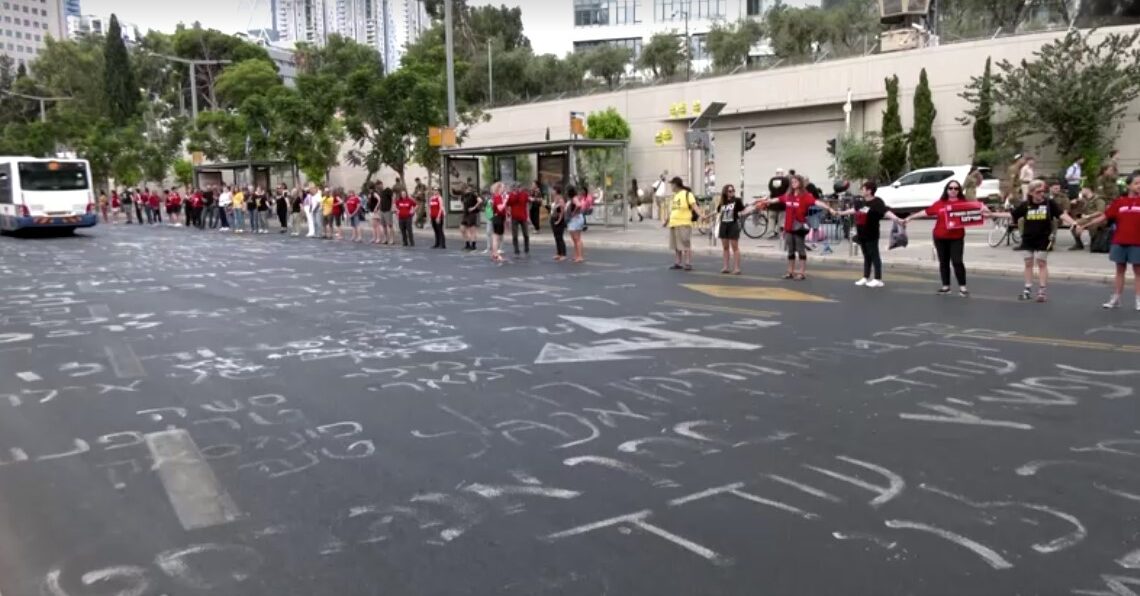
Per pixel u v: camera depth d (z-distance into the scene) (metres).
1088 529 4.29
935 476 5.07
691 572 3.89
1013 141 30.17
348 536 4.40
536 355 8.84
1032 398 6.79
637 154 42.97
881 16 35.50
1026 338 9.27
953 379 7.46
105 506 4.89
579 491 4.95
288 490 5.09
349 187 54.03
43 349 9.97
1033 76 28.56
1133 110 28.95
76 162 33.59
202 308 13.09
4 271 19.55
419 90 33.25
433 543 4.29
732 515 4.55
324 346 9.68
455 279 16.09
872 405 6.66
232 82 65.44
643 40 75.88
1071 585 3.71
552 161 29.73
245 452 5.85
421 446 5.88
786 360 8.34
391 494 4.98
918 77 33.31
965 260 16.69
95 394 7.68
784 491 4.88
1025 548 4.08
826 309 11.55
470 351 9.15
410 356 8.98
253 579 3.93
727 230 16.14
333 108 38.09
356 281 16.14
